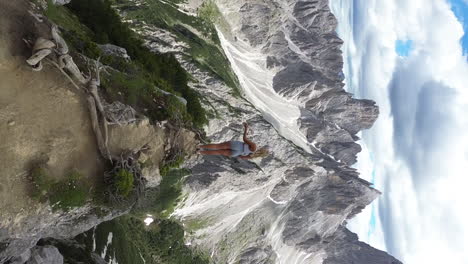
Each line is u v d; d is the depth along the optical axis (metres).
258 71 142.62
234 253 108.00
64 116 15.74
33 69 14.95
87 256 41.06
